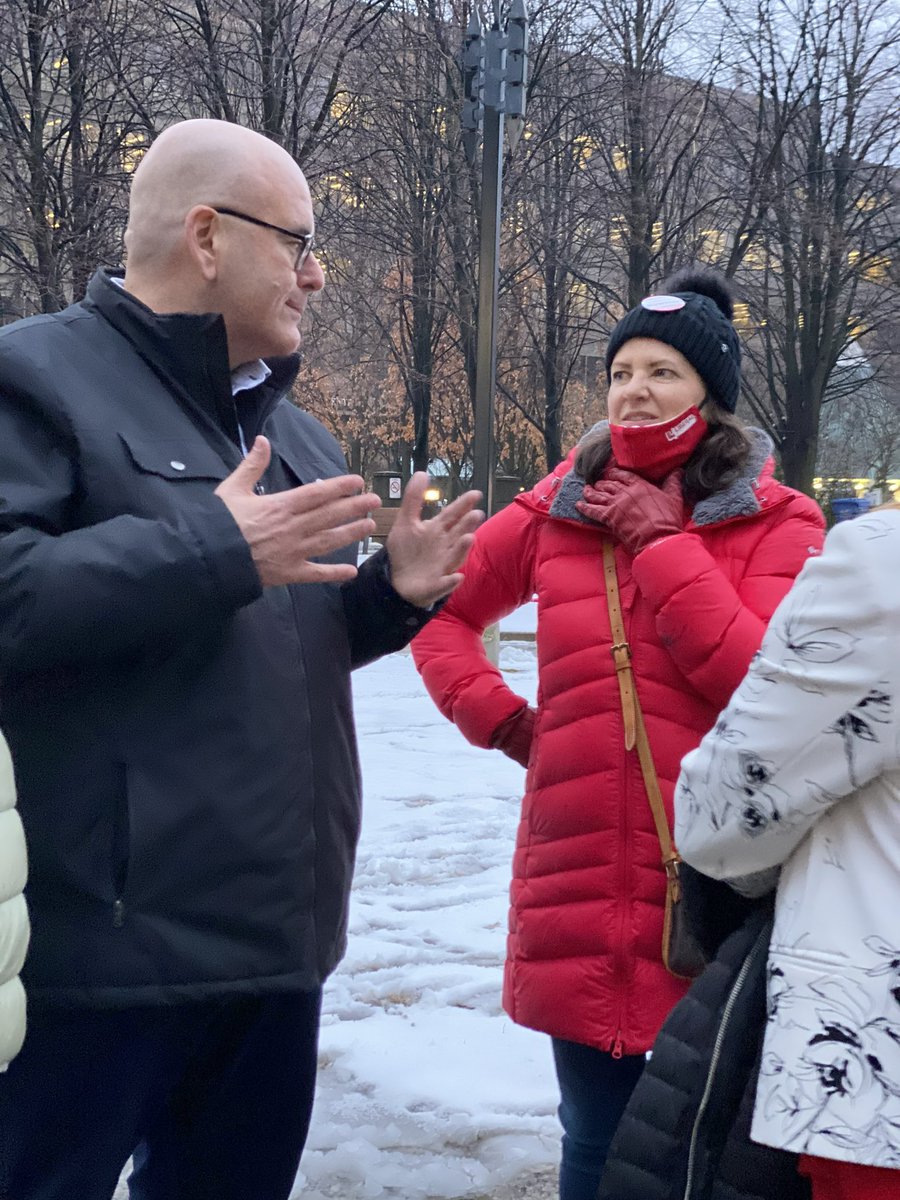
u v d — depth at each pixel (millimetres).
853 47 21984
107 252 15180
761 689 1550
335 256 21156
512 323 23391
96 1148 1896
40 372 1823
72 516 1845
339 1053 3568
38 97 14969
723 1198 1560
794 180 22500
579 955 2254
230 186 2000
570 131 21906
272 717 1923
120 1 15359
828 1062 1433
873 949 1457
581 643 2326
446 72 19656
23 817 1793
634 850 2240
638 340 2381
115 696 1811
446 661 2637
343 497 1823
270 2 14516
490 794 6660
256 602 1947
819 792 1491
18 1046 1602
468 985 4059
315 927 2002
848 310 23750
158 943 1796
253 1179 2217
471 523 2207
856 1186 1437
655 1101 1643
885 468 31531
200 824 1833
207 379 1976
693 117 22891
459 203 20859
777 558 2293
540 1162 2984
